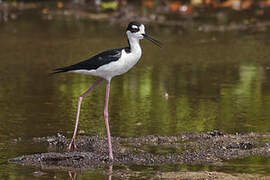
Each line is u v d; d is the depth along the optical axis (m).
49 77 14.70
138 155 9.43
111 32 19.84
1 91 13.41
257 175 8.45
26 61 16.17
